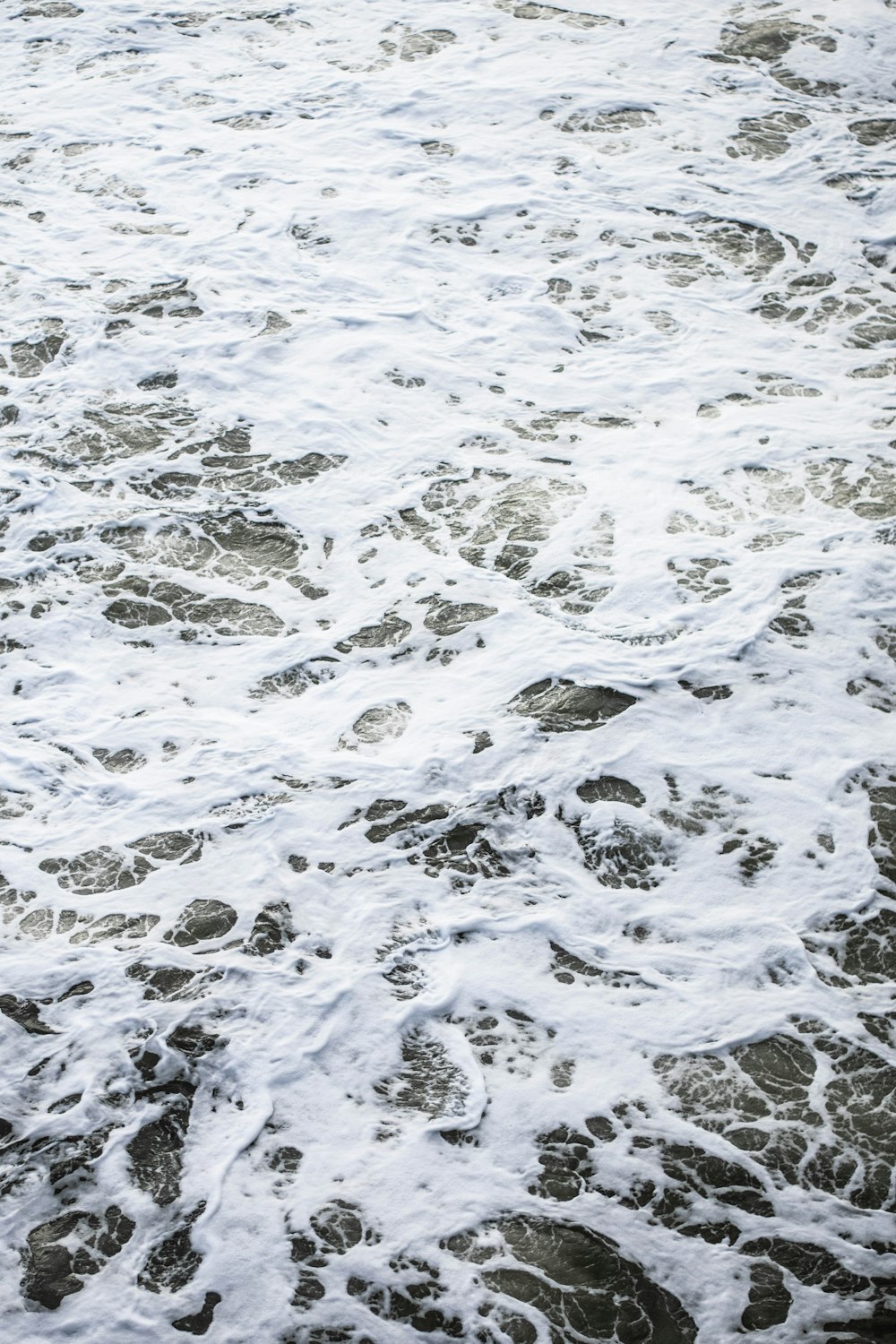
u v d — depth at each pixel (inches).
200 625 115.0
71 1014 86.0
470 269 154.5
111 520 125.2
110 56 195.6
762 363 139.6
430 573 118.6
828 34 193.9
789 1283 73.1
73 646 113.2
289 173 169.8
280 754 102.7
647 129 175.9
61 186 169.5
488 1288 73.1
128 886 93.9
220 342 144.6
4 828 98.0
